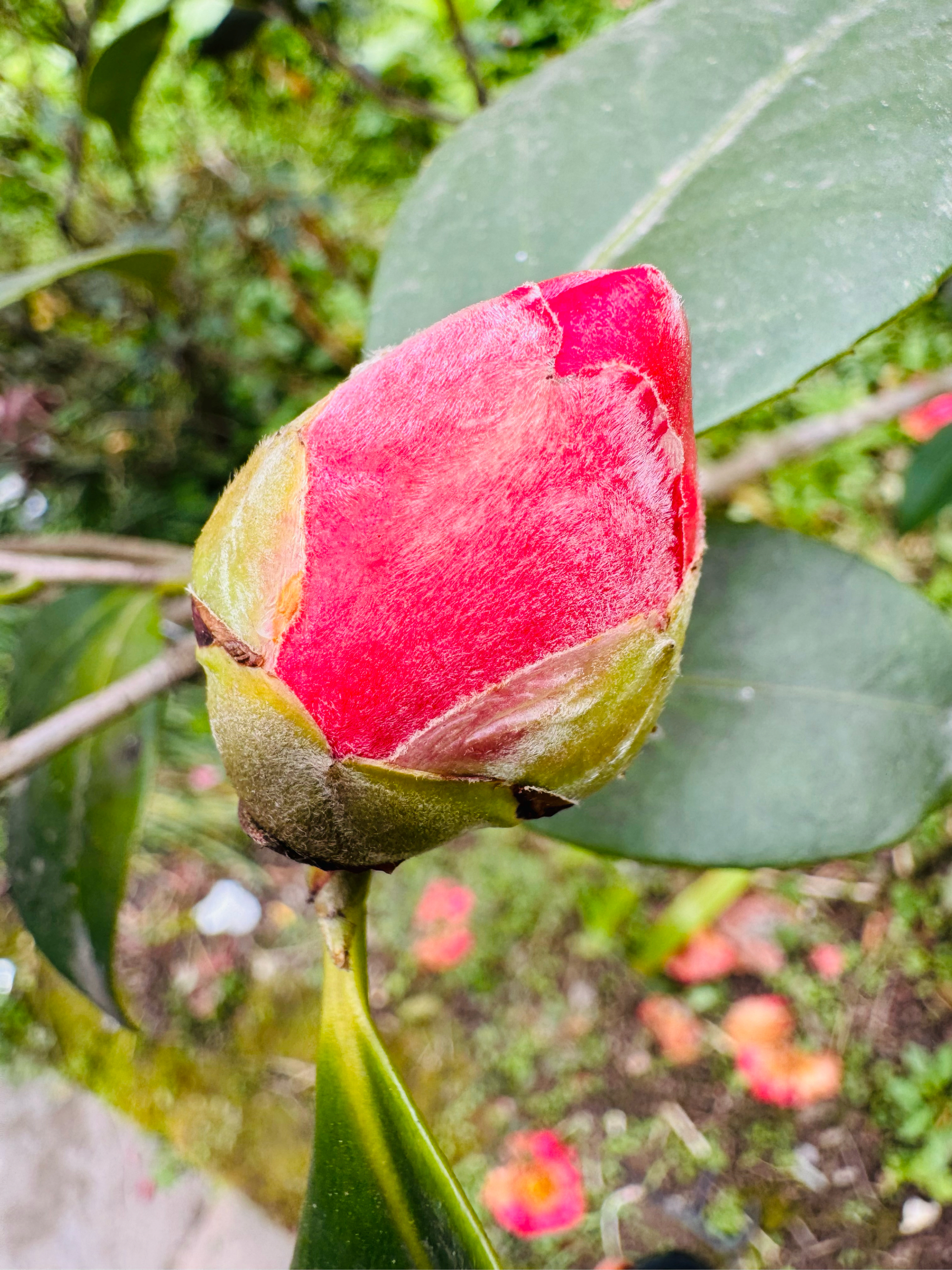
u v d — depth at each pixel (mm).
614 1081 341
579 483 91
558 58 137
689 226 124
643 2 316
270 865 416
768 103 124
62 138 328
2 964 378
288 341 429
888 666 144
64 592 178
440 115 239
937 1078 314
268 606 97
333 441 94
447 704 95
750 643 147
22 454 413
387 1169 114
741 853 141
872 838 140
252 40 251
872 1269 291
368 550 92
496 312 92
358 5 333
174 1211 328
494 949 371
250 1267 312
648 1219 313
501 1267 110
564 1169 313
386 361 95
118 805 160
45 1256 323
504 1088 345
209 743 433
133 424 422
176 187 386
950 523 407
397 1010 367
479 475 90
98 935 155
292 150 409
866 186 117
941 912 343
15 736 168
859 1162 310
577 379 91
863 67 121
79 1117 352
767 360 117
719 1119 327
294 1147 338
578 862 382
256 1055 365
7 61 344
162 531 425
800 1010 337
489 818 101
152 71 206
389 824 100
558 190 131
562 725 96
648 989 351
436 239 134
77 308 389
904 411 196
